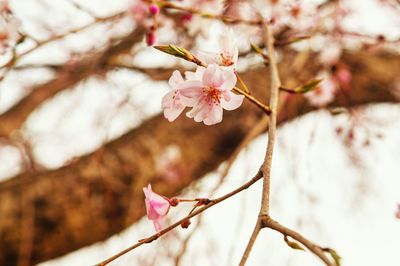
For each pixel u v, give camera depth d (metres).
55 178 0.75
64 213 0.74
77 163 0.77
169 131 0.83
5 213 0.73
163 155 0.80
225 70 0.48
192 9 0.64
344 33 0.88
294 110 0.85
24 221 0.73
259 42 0.76
